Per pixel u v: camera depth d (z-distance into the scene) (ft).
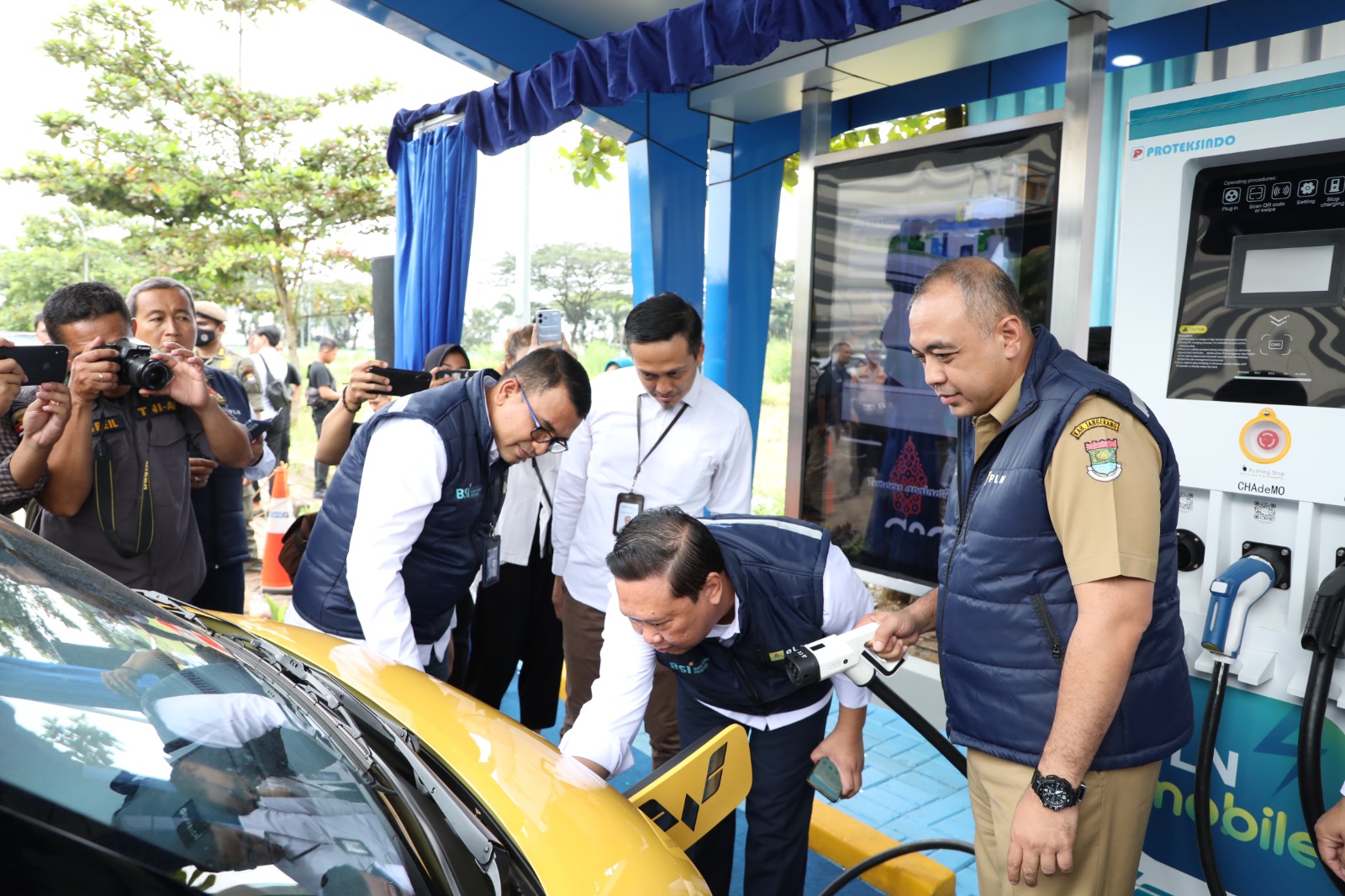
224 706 4.44
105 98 44.65
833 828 9.16
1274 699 6.98
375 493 6.94
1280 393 6.82
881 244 12.17
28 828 3.19
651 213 14.20
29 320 52.21
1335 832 6.02
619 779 10.80
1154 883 7.80
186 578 9.00
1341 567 6.57
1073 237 9.28
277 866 3.56
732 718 6.61
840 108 15.20
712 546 5.51
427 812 4.23
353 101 46.57
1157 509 5.27
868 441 12.73
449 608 8.00
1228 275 7.10
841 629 6.51
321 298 51.39
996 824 5.96
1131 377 7.59
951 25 10.48
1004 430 5.65
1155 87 12.03
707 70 10.22
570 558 9.90
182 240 45.24
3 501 7.78
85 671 4.21
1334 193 6.59
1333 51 10.31
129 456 8.42
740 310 15.43
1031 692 5.63
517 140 13.66
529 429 7.22
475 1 13.69
